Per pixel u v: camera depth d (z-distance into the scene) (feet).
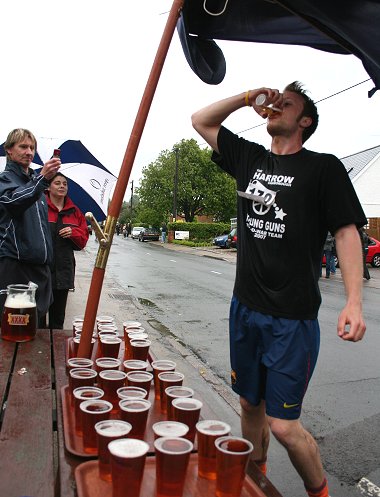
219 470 3.91
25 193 9.18
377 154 110.42
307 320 6.75
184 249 100.37
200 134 8.13
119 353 7.61
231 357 7.43
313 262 6.82
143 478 4.16
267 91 7.15
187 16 7.26
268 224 6.88
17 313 8.53
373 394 14.99
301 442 6.64
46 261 11.33
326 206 6.71
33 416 5.43
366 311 30.48
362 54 7.23
